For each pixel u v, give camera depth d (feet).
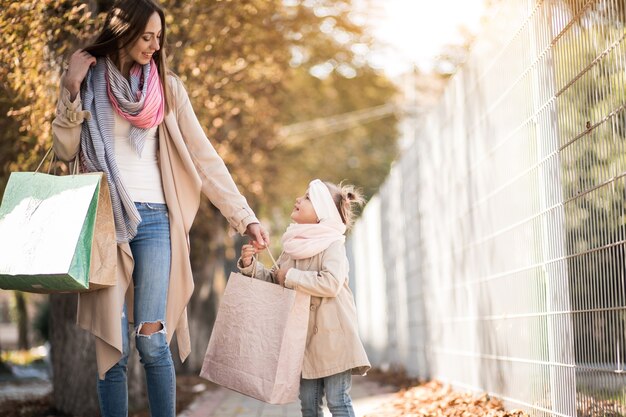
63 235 15.20
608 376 18.89
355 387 49.06
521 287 26.05
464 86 33.71
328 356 18.56
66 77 16.28
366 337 75.05
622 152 17.79
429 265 43.11
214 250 63.21
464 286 34.65
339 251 18.84
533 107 24.31
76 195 15.56
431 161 41.55
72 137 16.28
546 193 23.24
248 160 52.85
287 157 79.71
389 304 59.62
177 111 17.74
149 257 16.67
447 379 38.68
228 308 18.57
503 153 27.96
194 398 42.60
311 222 19.65
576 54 20.49
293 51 55.83
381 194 61.46
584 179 20.20
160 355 16.78
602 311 19.21
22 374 70.18
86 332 33.88
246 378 18.24
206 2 32.68
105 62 16.56
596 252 19.49
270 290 18.35
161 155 17.13
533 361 24.77
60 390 33.96
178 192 17.29
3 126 31.32
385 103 103.60
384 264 61.41
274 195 71.20
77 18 26.78
